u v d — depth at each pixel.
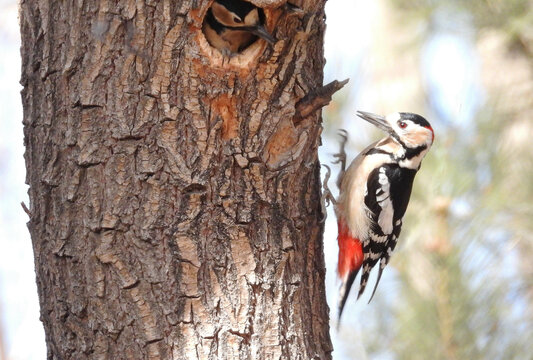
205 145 9.62
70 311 9.62
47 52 9.81
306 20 10.10
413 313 12.24
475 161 13.14
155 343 9.30
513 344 12.10
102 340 9.45
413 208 13.01
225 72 9.63
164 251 9.42
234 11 9.88
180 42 9.50
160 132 9.52
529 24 14.43
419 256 12.56
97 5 9.55
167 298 9.37
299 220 10.23
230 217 9.66
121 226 9.44
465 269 12.20
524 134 14.01
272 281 9.77
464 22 15.08
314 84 10.41
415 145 13.23
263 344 9.58
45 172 9.77
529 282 12.68
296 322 9.91
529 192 13.03
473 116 13.85
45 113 9.83
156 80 9.52
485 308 12.10
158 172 9.49
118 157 9.48
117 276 9.41
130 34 9.49
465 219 12.46
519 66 15.02
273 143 10.06
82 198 9.56
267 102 9.95
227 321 9.45
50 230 9.77
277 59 9.94
